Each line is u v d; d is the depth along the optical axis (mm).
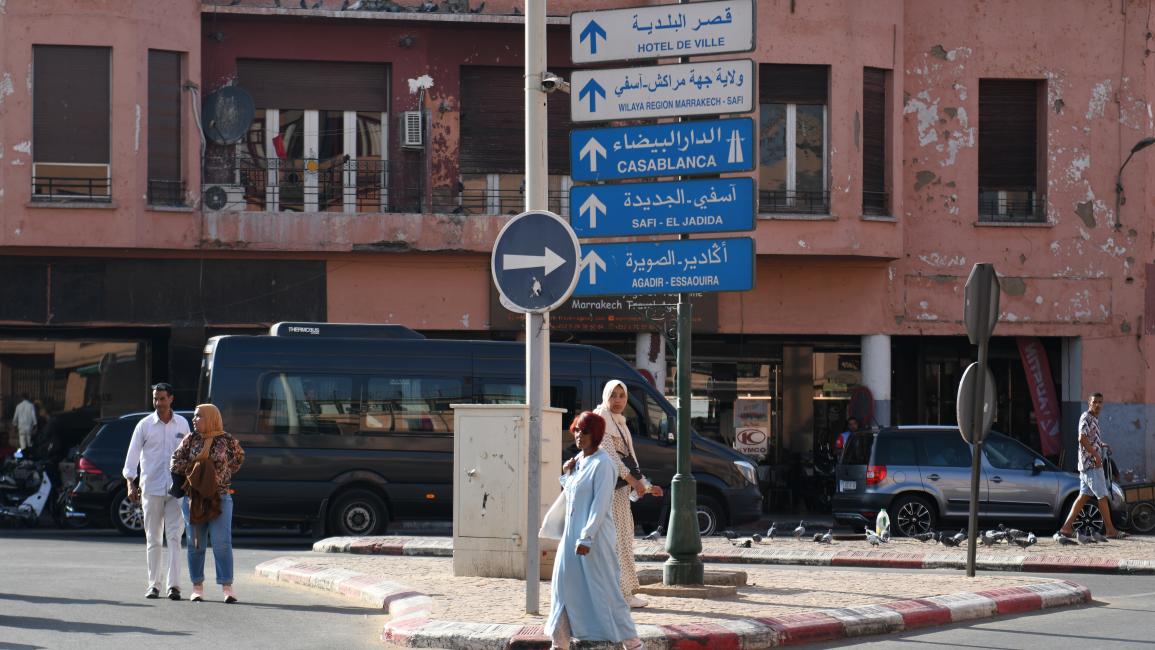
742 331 32031
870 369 32562
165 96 29812
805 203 31453
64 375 30469
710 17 15398
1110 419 33344
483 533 16594
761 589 15797
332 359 24172
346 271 30891
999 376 34562
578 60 15797
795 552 21312
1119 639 13047
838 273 32406
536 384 13477
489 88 31766
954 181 32938
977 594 15250
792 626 12812
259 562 20078
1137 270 33438
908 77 32750
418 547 21078
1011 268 33094
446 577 16547
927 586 16109
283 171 31000
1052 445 33812
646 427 24656
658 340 31922
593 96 15750
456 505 16688
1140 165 33469
